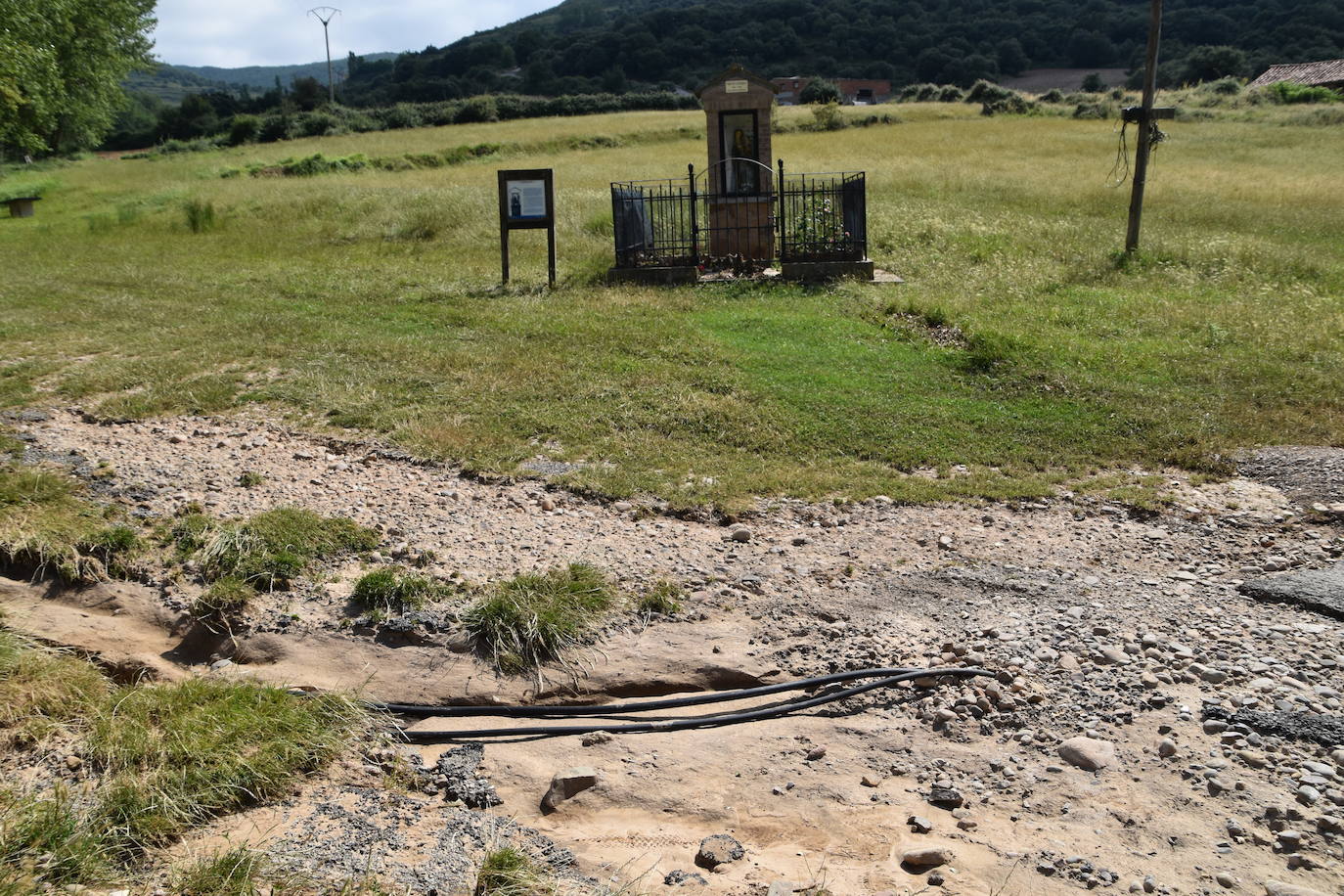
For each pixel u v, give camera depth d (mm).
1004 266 13086
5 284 12992
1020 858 3078
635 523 5633
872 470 6441
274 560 4816
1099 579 4977
